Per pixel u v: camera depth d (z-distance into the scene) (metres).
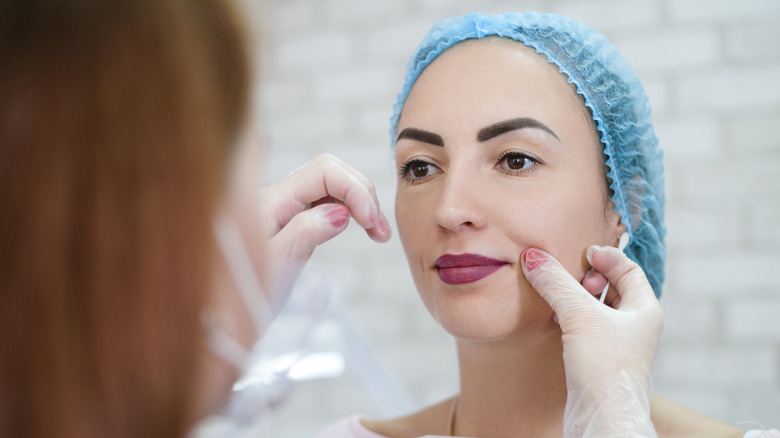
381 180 2.43
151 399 0.51
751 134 2.01
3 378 0.49
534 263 1.02
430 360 2.30
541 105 1.07
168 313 0.51
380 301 2.38
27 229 0.48
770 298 1.97
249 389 0.71
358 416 1.38
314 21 2.56
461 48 1.14
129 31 0.51
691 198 2.05
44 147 0.48
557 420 1.08
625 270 1.07
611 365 0.92
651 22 2.12
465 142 1.07
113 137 0.49
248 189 0.60
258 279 0.60
